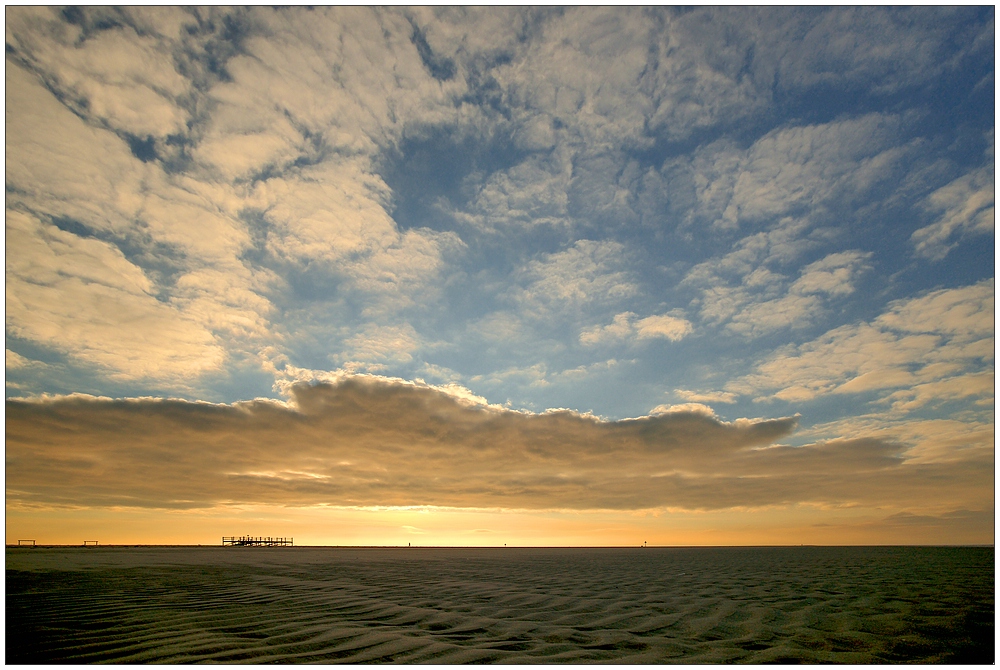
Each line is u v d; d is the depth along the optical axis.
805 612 7.16
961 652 5.21
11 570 12.10
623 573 12.93
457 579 11.49
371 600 8.21
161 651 5.12
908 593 8.66
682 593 8.99
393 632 5.97
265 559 18.39
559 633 6.00
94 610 7.13
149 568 13.44
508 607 7.64
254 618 6.66
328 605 7.71
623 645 5.48
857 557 17.59
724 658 5.00
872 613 7.04
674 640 5.69
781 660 4.93
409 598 8.46
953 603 7.70
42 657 4.91
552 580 11.27
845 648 5.36
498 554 25.55
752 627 6.31
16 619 6.56
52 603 7.68
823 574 11.84
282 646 5.33
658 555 22.91
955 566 13.31
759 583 10.29
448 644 5.47
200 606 7.52
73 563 14.52
